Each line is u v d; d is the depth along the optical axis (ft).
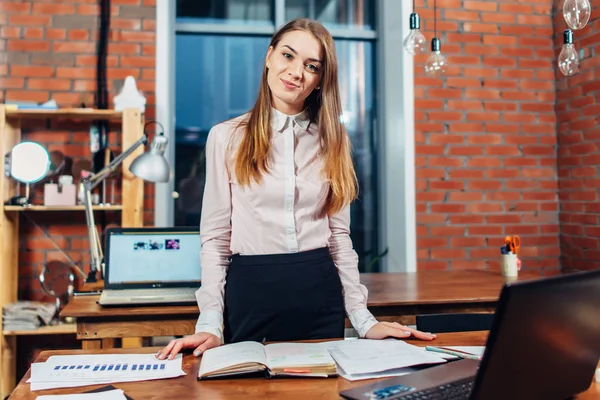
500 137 12.45
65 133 11.01
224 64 12.30
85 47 11.21
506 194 12.44
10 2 11.07
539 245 12.51
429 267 12.16
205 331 4.74
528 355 2.98
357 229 12.78
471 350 4.47
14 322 9.70
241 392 3.65
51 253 10.91
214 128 5.38
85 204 9.53
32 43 11.10
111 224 11.05
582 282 3.15
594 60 11.41
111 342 8.28
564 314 3.08
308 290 5.17
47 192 10.17
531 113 12.59
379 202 12.60
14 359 10.11
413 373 3.78
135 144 9.61
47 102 10.36
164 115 11.37
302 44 5.09
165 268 7.72
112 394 3.52
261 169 5.19
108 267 7.56
